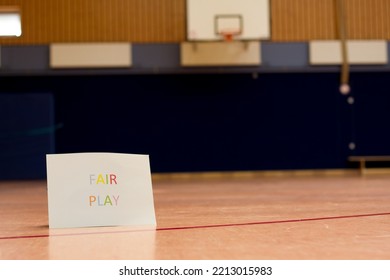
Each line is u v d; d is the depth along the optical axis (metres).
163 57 8.60
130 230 1.85
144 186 2.02
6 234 1.85
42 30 8.52
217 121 8.65
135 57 8.58
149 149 8.57
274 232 1.78
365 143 8.79
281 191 4.38
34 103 8.32
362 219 2.15
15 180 8.19
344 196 3.62
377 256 1.32
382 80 8.86
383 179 6.60
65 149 8.42
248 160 8.66
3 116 8.26
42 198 4.09
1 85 8.40
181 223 2.08
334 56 8.75
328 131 8.76
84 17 8.59
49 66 8.44
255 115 8.68
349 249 1.43
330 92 8.77
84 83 8.51
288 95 8.72
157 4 8.70
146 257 1.35
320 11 8.86
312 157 8.72
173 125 8.60
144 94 8.58
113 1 8.65
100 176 1.97
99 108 8.52
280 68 8.71
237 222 2.09
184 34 8.70
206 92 8.65
